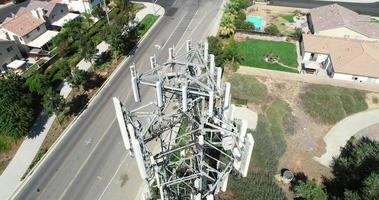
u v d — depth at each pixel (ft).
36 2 296.10
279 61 255.50
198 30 292.40
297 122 199.62
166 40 280.92
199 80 102.47
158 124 111.04
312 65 245.86
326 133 194.29
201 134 102.58
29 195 163.94
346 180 160.76
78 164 177.27
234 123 108.17
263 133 189.88
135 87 97.66
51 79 230.27
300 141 188.55
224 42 274.77
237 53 241.96
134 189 163.12
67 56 261.03
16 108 187.01
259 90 221.46
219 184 111.34
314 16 292.81
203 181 117.70
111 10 317.83
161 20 310.24
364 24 277.85
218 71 107.04
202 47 124.47
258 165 170.91
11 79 201.36
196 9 325.01
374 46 247.29
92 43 248.32
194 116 109.19
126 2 320.50
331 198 150.30
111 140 190.19
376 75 224.94
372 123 200.44
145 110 206.39
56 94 197.06
